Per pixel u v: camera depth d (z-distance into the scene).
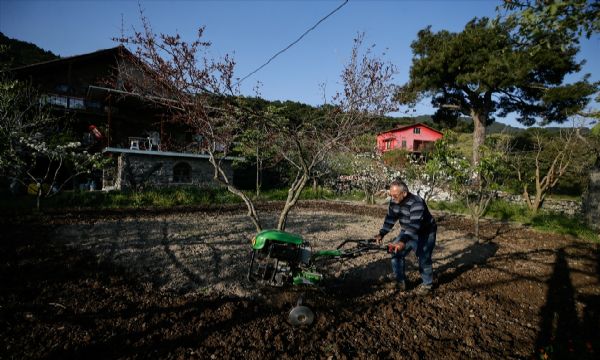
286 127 4.73
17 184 13.05
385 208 12.99
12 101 11.79
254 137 6.95
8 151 9.42
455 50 17.66
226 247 6.30
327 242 7.00
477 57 16.39
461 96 21.45
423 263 4.43
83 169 10.77
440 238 8.02
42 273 4.47
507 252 6.85
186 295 4.02
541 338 3.45
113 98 16.77
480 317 3.88
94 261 5.15
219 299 3.92
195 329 3.23
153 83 4.55
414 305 4.11
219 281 4.52
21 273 4.41
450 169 8.00
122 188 14.24
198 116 4.41
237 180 18.19
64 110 17.09
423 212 4.16
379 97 4.74
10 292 3.79
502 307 4.16
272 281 3.61
